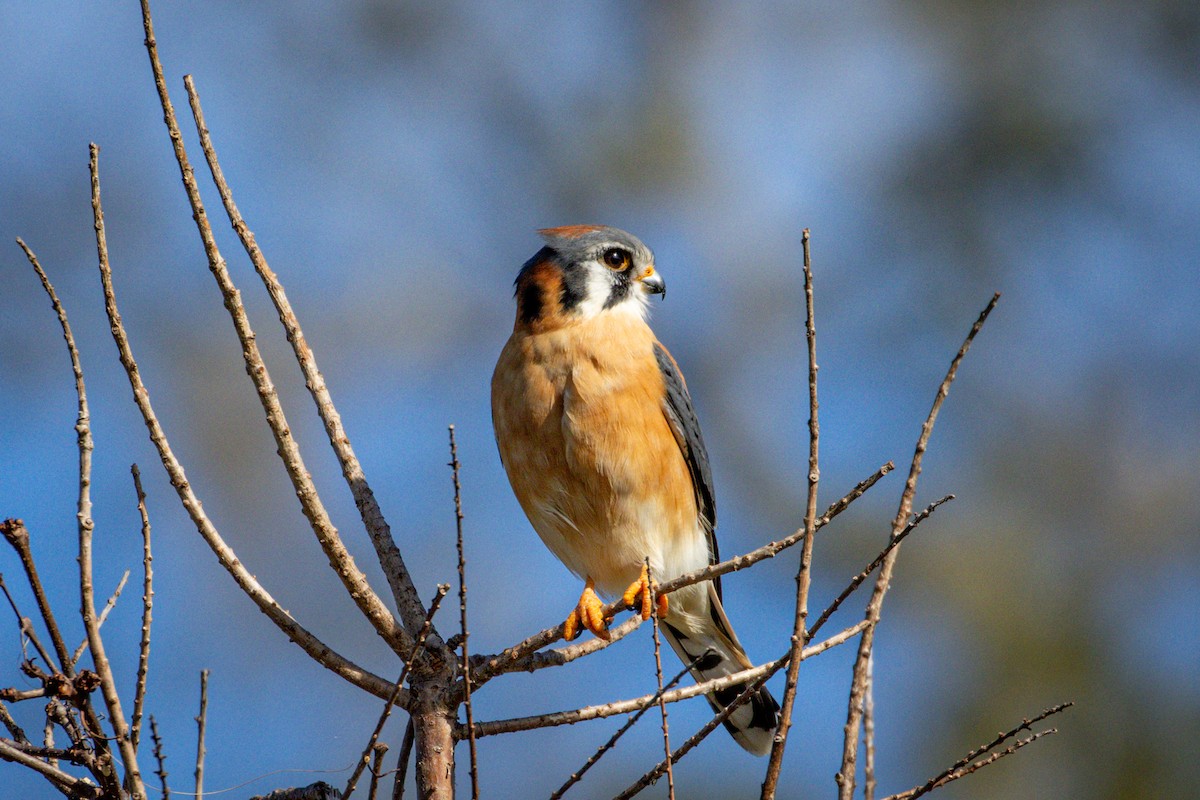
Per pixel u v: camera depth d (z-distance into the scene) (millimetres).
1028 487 19516
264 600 6617
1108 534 18938
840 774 6344
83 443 5855
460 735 6770
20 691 5855
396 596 7102
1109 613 18000
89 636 5816
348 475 7492
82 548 5828
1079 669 17234
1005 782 16156
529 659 7273
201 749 5973
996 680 17203
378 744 5977
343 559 6801
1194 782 16016
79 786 5980
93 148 6117
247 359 6844
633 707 6934
